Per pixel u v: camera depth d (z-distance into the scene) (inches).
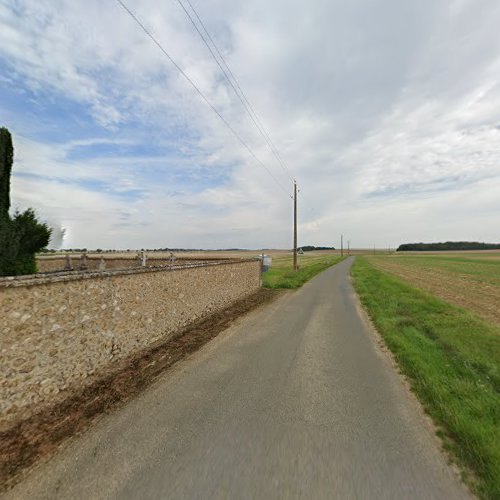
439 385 170.1
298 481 101.7
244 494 96.5
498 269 1385.3
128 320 242.8
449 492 95.9
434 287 696.4
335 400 161.6
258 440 126.3
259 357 234.7
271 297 552.1
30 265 330.0
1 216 303.6
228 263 487.8
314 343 268.5
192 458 115.5
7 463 117.0
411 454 115.3
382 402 158.6
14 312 150.4
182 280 336.2
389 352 242.4
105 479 106.0
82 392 178.9
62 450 123.7
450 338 261.6
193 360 230.1
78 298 192.4
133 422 143.8
